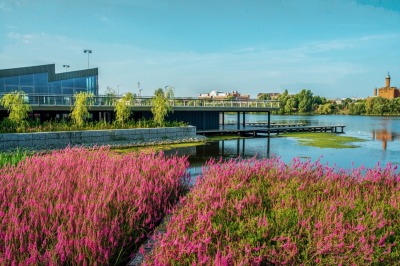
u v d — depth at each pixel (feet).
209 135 121.90
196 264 12.60
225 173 23.61
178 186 25.43
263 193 20.59
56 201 18.37
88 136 82.89
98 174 24.06
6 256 12.20
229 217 17.13
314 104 573.33
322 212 16.87
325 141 111.14
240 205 17.33
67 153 32.45
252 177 24.03
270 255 13.71
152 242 17.11
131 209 18.58
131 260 15.61
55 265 12.25
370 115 486.38
